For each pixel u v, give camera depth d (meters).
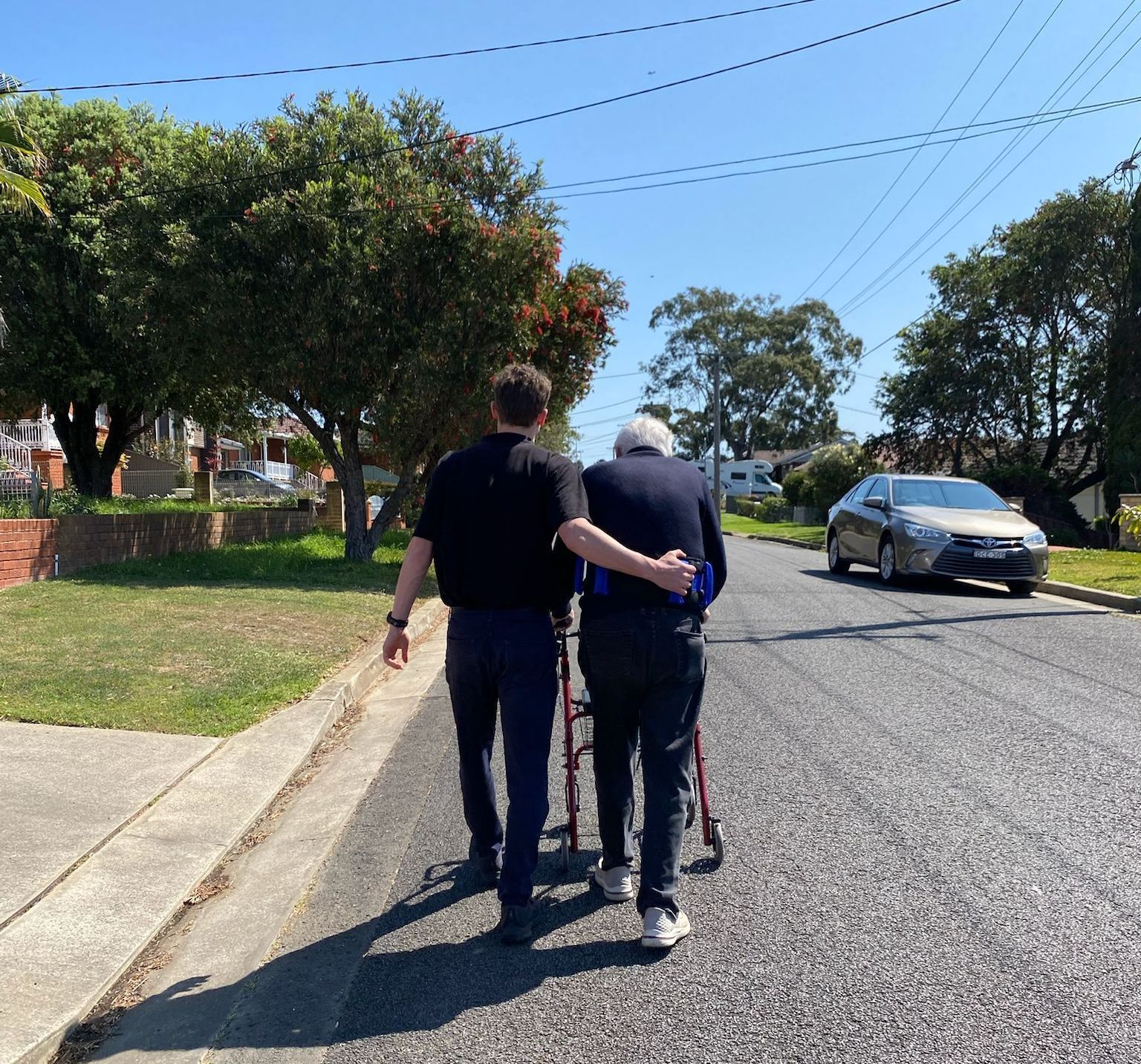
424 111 14.86
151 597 10.23
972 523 12.34
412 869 3.97
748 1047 2.63
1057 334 31.80
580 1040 2.69
